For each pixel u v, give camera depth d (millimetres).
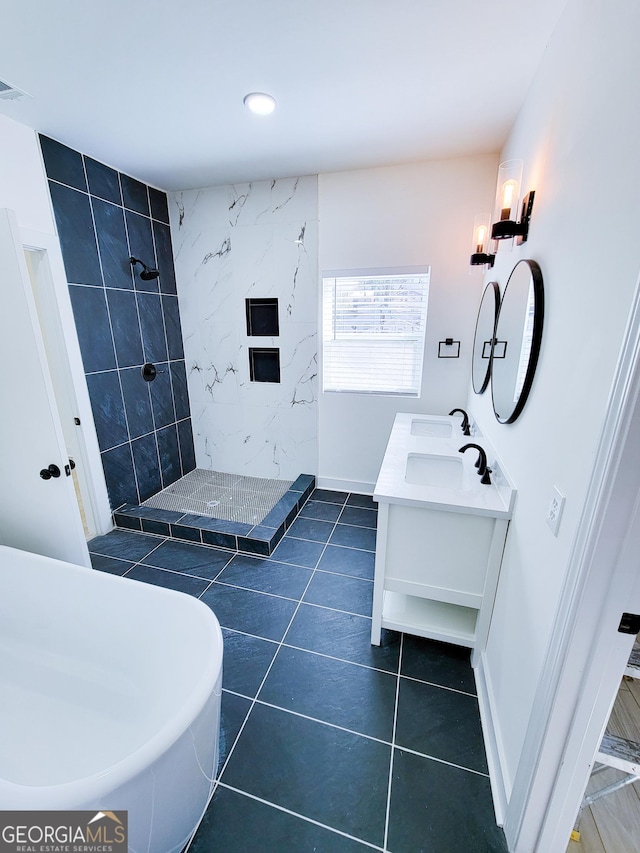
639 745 1016
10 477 1858
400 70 1521
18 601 1665
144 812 919
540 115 1416
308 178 2645
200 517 2684
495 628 1471
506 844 1076
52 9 1188
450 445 2090
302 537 2609
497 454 1659
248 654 1698
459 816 1141
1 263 1521
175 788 988
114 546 2510
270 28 1290
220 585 2141
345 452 3199
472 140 2133
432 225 2518
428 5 1205
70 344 2277
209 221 2939
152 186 2820
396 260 2639
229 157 2322
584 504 770
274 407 3248
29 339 1586
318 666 1640
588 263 903
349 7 1208
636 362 629
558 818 956
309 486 3205
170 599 1406
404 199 2518
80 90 1628
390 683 1563
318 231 2730
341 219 2660
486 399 2061
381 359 2898
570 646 809
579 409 889
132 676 1475
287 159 2359
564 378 997
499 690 1326
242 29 1294
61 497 1790
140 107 1766
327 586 2129
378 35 1332
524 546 1214
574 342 953
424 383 2822
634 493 681
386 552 1601
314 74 1545
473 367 2535
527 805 972
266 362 3158
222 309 3123
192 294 3160
